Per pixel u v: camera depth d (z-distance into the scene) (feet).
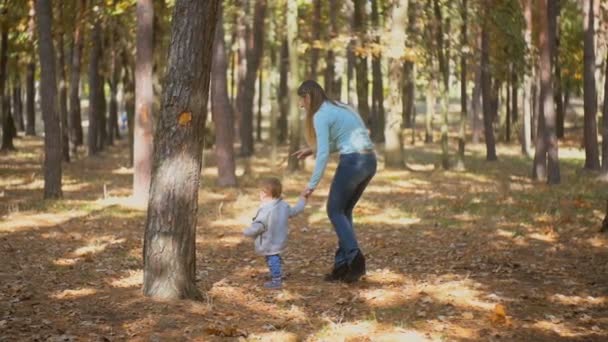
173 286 20.13
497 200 47.47
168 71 19.57
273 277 22.76
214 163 81.56
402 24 67.87
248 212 42.24
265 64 110.11
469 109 194.08
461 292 22.07
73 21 67.82
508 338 17.37
